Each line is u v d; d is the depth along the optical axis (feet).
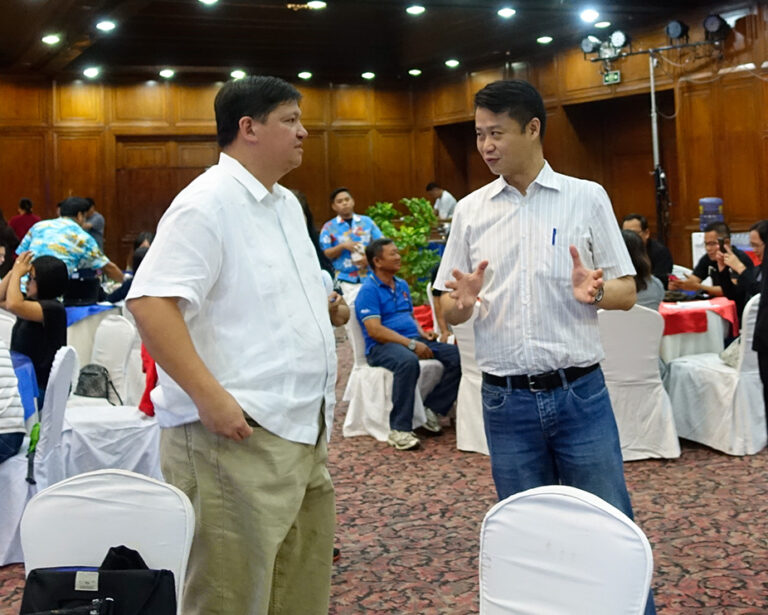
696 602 10.18
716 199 34.50
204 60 46.32
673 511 13.28
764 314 10.41
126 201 47.67
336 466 16.51
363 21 46.29
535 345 8.02
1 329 16.14
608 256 8.14
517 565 6.31
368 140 51.01
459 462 16.49
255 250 7.28
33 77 46.91
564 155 43.06
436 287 8.70
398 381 17.58
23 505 12.21
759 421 16.26
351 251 30.35
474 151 50.60
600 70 40.47
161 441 7.64
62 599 6.55
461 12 42.96
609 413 8.23
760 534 12.21
